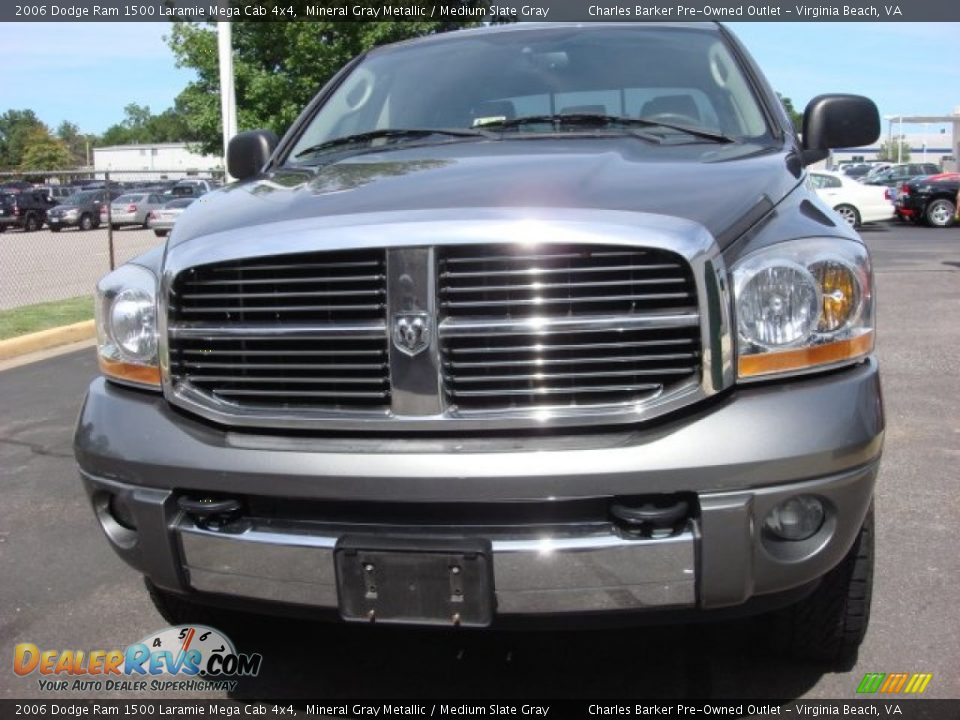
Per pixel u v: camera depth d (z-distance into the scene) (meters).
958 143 46.69
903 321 9.12
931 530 3.92
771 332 2.29
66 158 101.31
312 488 2.29
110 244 13.21
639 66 3.70
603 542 2.22
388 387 2.32
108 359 2.70
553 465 2.19
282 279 2.37
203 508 2.40
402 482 2.24
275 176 3.25
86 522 4.47
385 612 2.33
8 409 6.74
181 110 21.02
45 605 3.59
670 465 2.17
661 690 2.84
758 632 3.11
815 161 3.67
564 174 2.62
